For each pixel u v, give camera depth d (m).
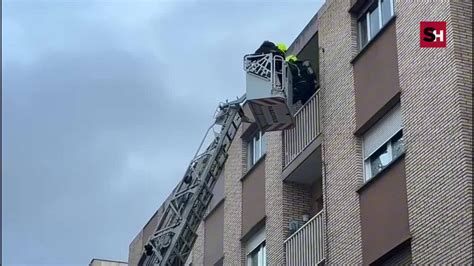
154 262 20.83
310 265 19.75
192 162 21.61
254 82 20.53
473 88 15.71
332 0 21.42
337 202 19.06
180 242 20.77
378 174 17.53
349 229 18.28
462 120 15.34
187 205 20.95
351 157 18.88
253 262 23.14
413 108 16.86
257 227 22.91
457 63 15.85
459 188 14.93
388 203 17.00
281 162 22.30
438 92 16.16
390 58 18.06
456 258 14.59
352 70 19.62
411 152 16.59
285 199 21.91
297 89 21.58
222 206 25.31
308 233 20.17
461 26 16.20
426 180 15.92
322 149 20.17
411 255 15.95
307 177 21.91
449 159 15.40
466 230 14.48
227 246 24.38
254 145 24.69
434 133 16.02
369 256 17.30
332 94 20.33
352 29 20.17
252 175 23.81
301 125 21.56
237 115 21.92
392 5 18.83
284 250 21.17
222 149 21.52
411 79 17.14
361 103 18.92
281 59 20.67
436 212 15.41
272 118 20.81
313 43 22.39
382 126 18.16
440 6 16.66
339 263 18.39
